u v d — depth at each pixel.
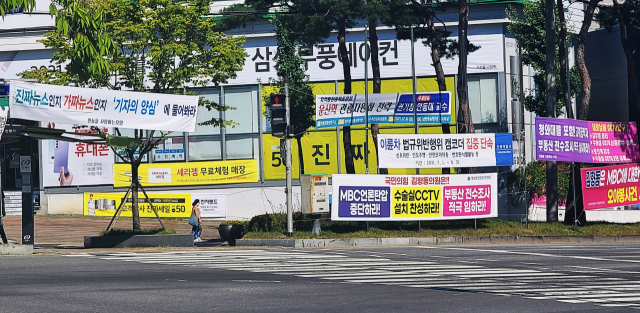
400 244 36.34
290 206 37.03
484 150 38.88
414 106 40.94
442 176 38.62
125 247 35.88
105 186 62.84
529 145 60.22
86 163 63.22
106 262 26.56
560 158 40.03
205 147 62.78
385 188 37.91
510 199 57.72
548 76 42.91
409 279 21.34
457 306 16.23
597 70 67.69
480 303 16.70
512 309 15.87
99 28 30.36
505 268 24.59
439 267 24.89
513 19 56.41
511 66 59.22
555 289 19.27
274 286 19.53
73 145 63.31
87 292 18.03
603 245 35.22
